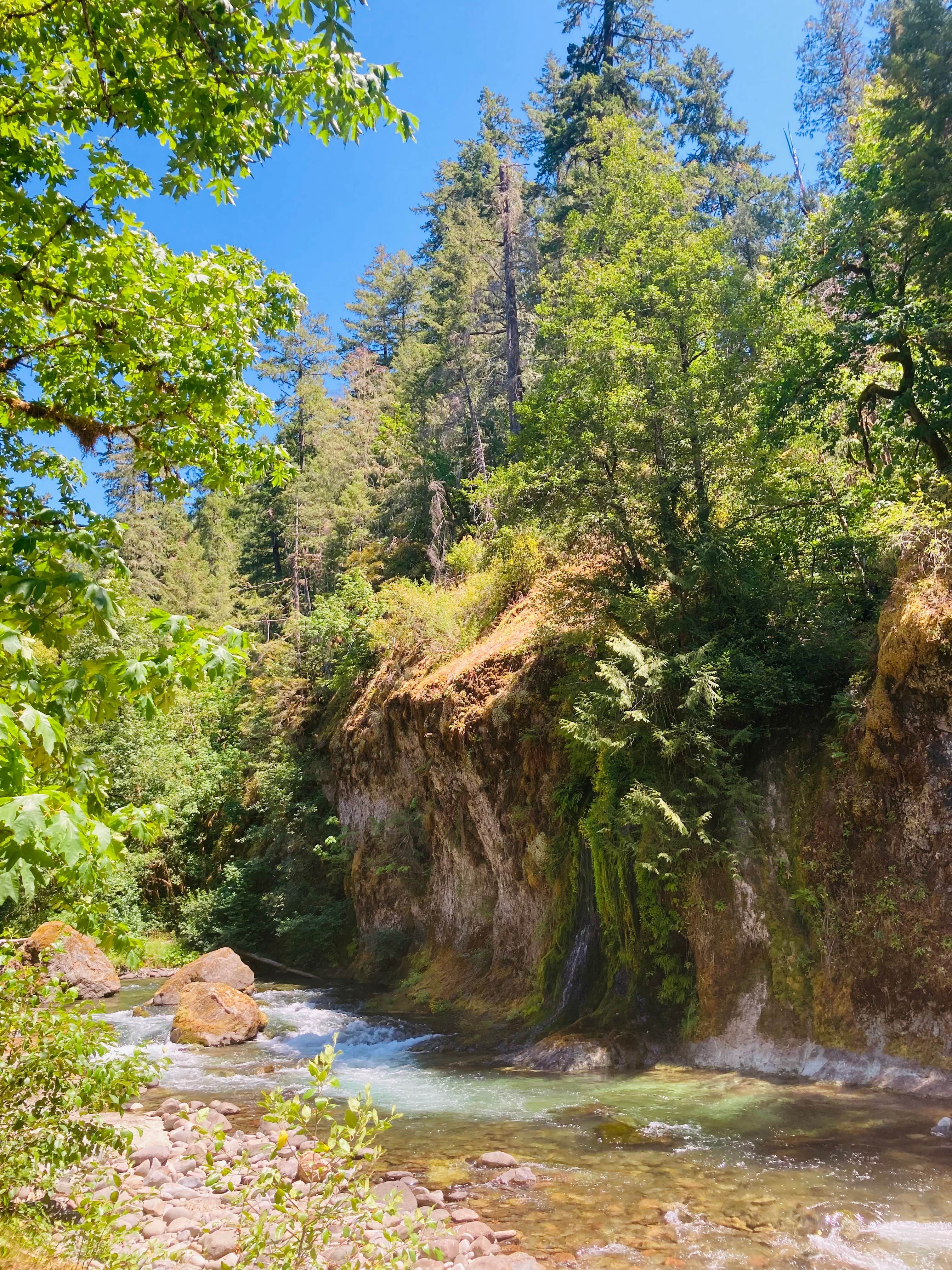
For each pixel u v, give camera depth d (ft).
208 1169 13.52
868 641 38.04
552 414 49.57
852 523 47.14
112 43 17.13
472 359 107.76
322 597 97.55
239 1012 47.57
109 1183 18.39
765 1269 17.65
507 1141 27.04
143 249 21.80
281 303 25.05
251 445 25.34
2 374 20.22
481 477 96.32
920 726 32.86
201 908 84.53
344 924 77.20
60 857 9.32
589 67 115.55
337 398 159.94
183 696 105.91
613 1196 21.95
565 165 115.24
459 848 61.00
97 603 10.19
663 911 39.34
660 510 45.37
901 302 43.83
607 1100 31.73
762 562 44.83
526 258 112.06
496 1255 18.28
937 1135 25.20
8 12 16.81
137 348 21.71
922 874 32.63
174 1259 15.51
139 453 24.23
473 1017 49.83
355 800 79.41
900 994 32.17
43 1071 15.42
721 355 48.39
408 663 73.87
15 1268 12.66
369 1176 12.69
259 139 18.04
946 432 44.70
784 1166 23.43
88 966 62.34
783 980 35.40
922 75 40.57
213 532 171.01
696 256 50.83
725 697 39.40
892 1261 17.76
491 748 55.31
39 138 19.44
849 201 44.57
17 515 14.15
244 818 94.32
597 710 40.75
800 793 37.63
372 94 16.79
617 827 39.52
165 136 18.54
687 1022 37.63
